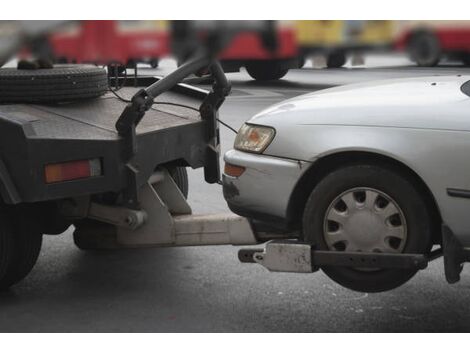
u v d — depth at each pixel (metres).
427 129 4.27
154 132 5.03
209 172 5.68
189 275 5.34
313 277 5.22
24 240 4.89
